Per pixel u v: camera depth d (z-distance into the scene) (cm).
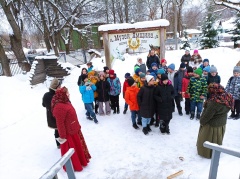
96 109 695
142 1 3369
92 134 557
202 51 1515
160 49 898
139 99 520
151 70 700
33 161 452
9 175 400
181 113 641
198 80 575
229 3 1330
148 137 524
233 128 537
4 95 816
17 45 1520
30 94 918
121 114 684
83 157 410
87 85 607
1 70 1565
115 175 390
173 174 370
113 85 665
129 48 904
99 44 2970
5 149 505
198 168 388
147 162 423
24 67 1545
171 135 526
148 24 870
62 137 373
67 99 388
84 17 2697
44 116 705
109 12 3234
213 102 380
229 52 1415
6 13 1427
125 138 526
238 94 562
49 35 2305
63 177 387
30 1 1969
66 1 2222
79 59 2162
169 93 510
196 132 532
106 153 466
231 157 401
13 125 642
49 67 1187
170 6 4203
